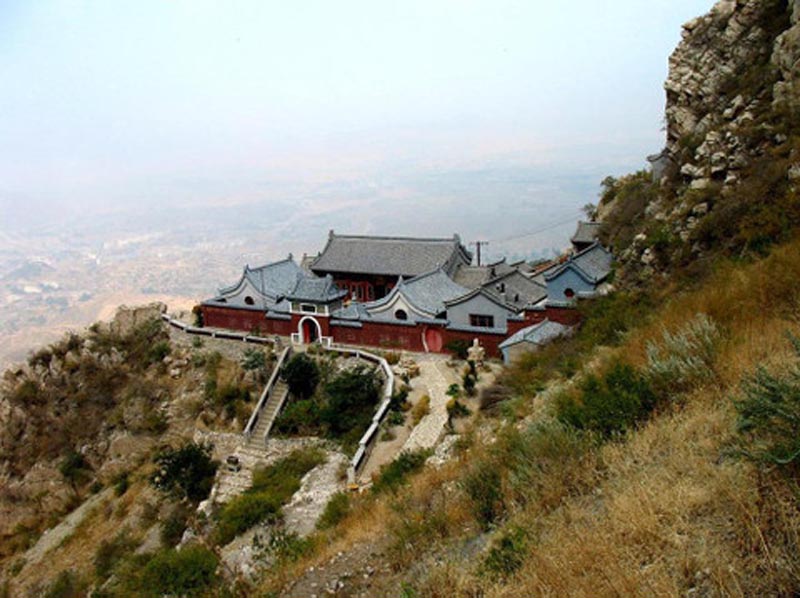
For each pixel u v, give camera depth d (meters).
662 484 6.98
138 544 29.05
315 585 10.91
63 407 42.75
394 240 52.31
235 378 38.34
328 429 31.33
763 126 22.17
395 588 9.34
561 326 31.28
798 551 5.06
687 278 19.69
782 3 28.38
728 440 7.32
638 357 12.66
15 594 30.91
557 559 6.70
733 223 19.92
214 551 18.42
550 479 8.80
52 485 38.78
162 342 43.78
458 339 37.12
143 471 36.00
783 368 8.16
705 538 5.88
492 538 8.78
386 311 41.31
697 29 33.03
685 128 31.34
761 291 12.20
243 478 30.67
